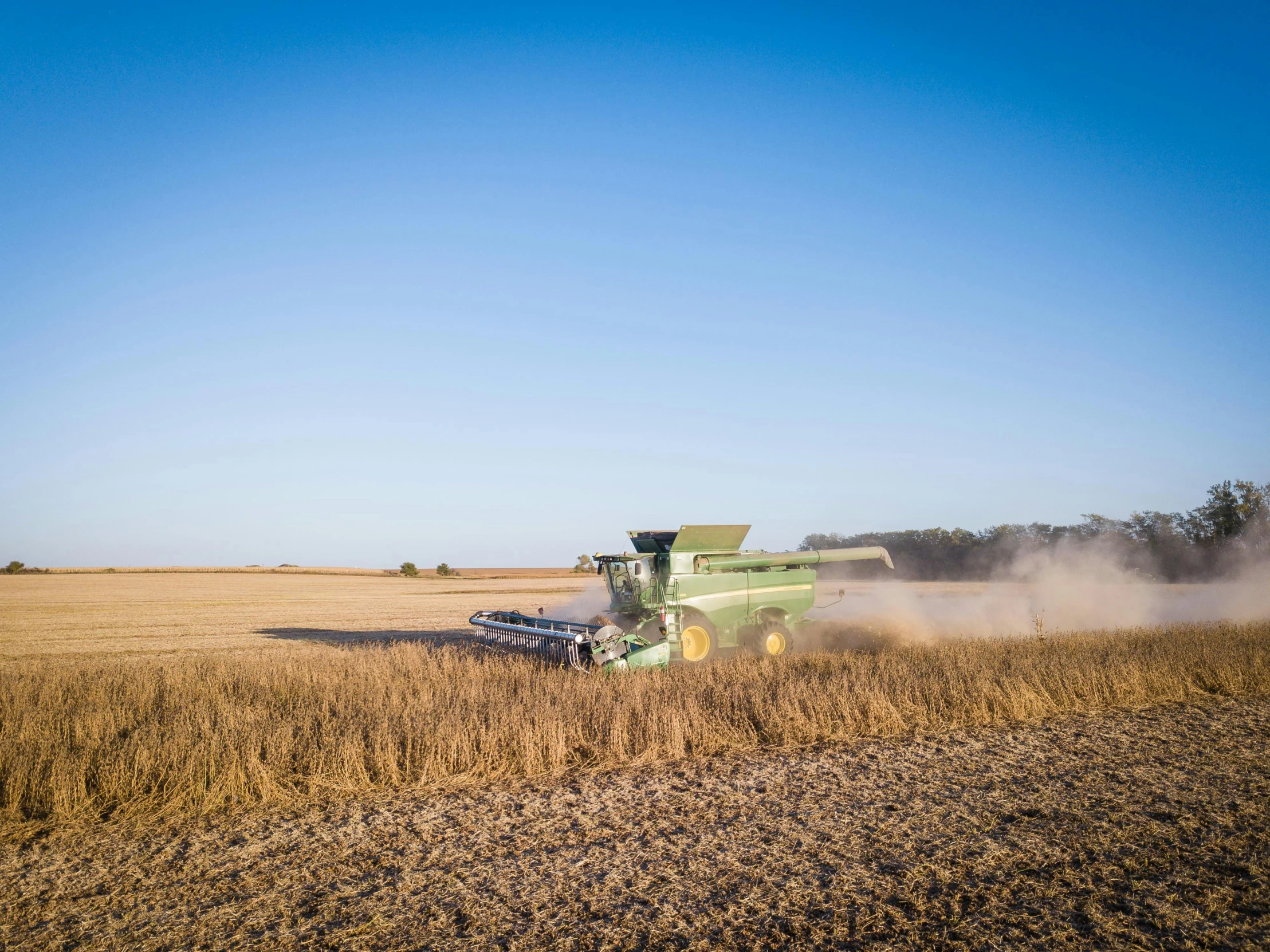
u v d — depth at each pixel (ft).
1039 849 21.13
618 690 37.93
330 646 74.18
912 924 16.99
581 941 16.52
